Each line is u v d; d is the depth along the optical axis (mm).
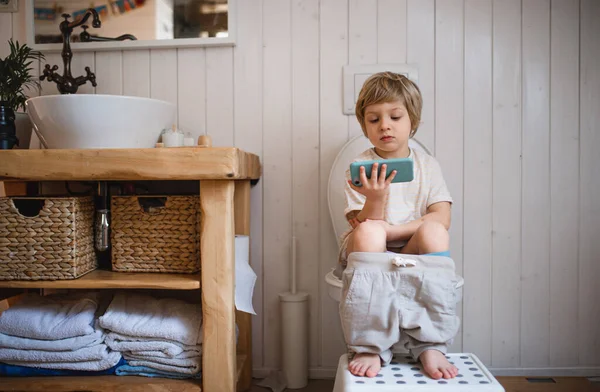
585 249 1636
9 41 1619
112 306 1357
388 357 1034
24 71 1537
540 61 1624
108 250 1452
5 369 1316
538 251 1645
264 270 1698
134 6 1679
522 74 1628
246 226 1609
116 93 1708
